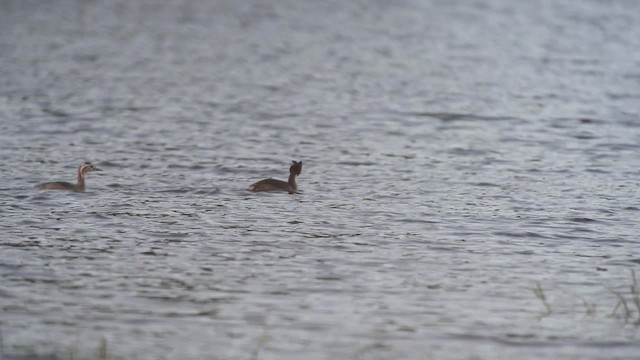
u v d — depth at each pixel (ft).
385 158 197.57
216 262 126.00
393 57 365.20
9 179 171.73
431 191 168.66
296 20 475.72
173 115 242.58
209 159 192.24
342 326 106.11
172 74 315.17
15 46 368.07
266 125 232.12
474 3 549.95
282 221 146.00
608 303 114.01
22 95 266.77
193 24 453.17
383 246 134.21
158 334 103.45
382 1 551.18
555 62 355.77
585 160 199.11
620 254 132.77
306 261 127.03
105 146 203.41
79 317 107.45
